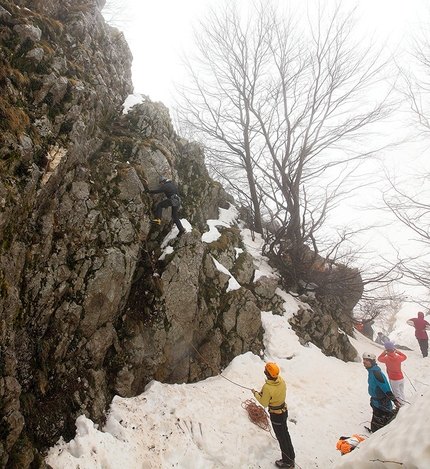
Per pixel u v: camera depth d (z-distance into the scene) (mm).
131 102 9531
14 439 3629
